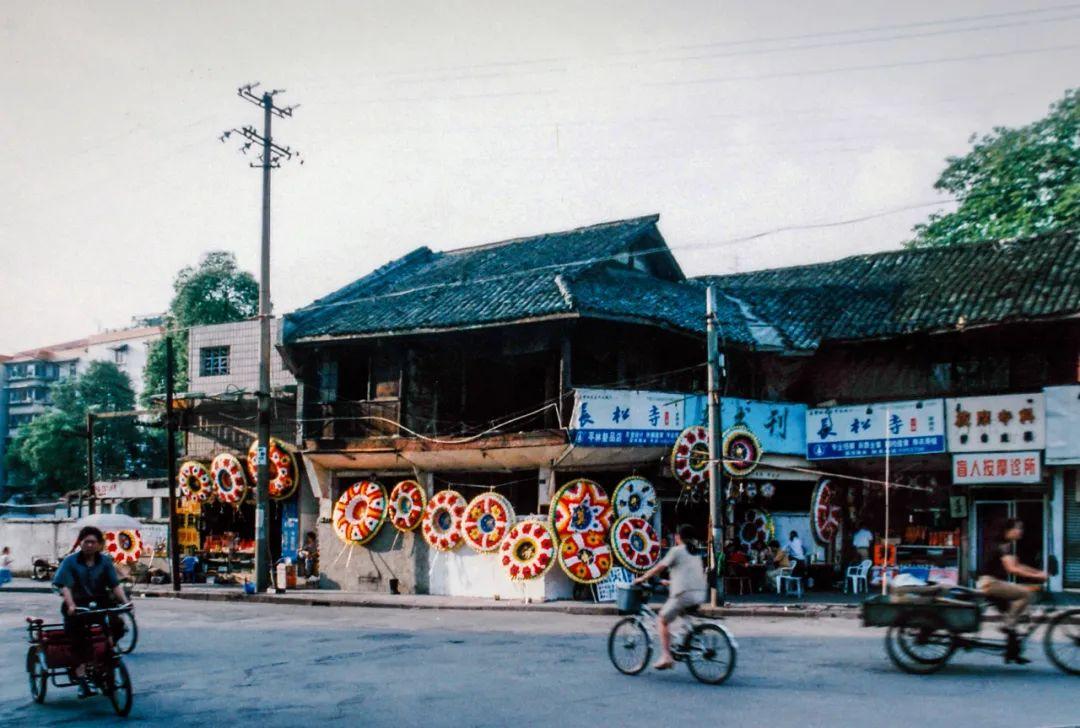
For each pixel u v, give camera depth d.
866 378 23.95
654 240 27.91
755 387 25.02
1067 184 27.72
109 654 10.09
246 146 24.78
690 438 21.47
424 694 10.65
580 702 10.00
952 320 22.05
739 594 21.89
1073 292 21.08
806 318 25.02
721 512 19.77
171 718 9.79
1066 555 20.91
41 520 33.09
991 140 29.19
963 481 21.69
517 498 24.52
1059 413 20.66
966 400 21.80
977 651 12.56
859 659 12.58
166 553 29.58
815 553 23.59
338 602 22.80
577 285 22.97
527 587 22.05
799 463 23.97
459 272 28.00
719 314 25.31
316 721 9.45
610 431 21.23
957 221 29.88
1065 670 11.32
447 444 23.31
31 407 77.00
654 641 13.77
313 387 26.44
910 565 22.84
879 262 27.66
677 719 9.10
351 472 26.00
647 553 21.47
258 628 17.33
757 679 11.13
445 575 23.91
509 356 23.83
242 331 30.61
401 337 24.14
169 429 26.05
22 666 13.41
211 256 43.81
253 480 27.95
